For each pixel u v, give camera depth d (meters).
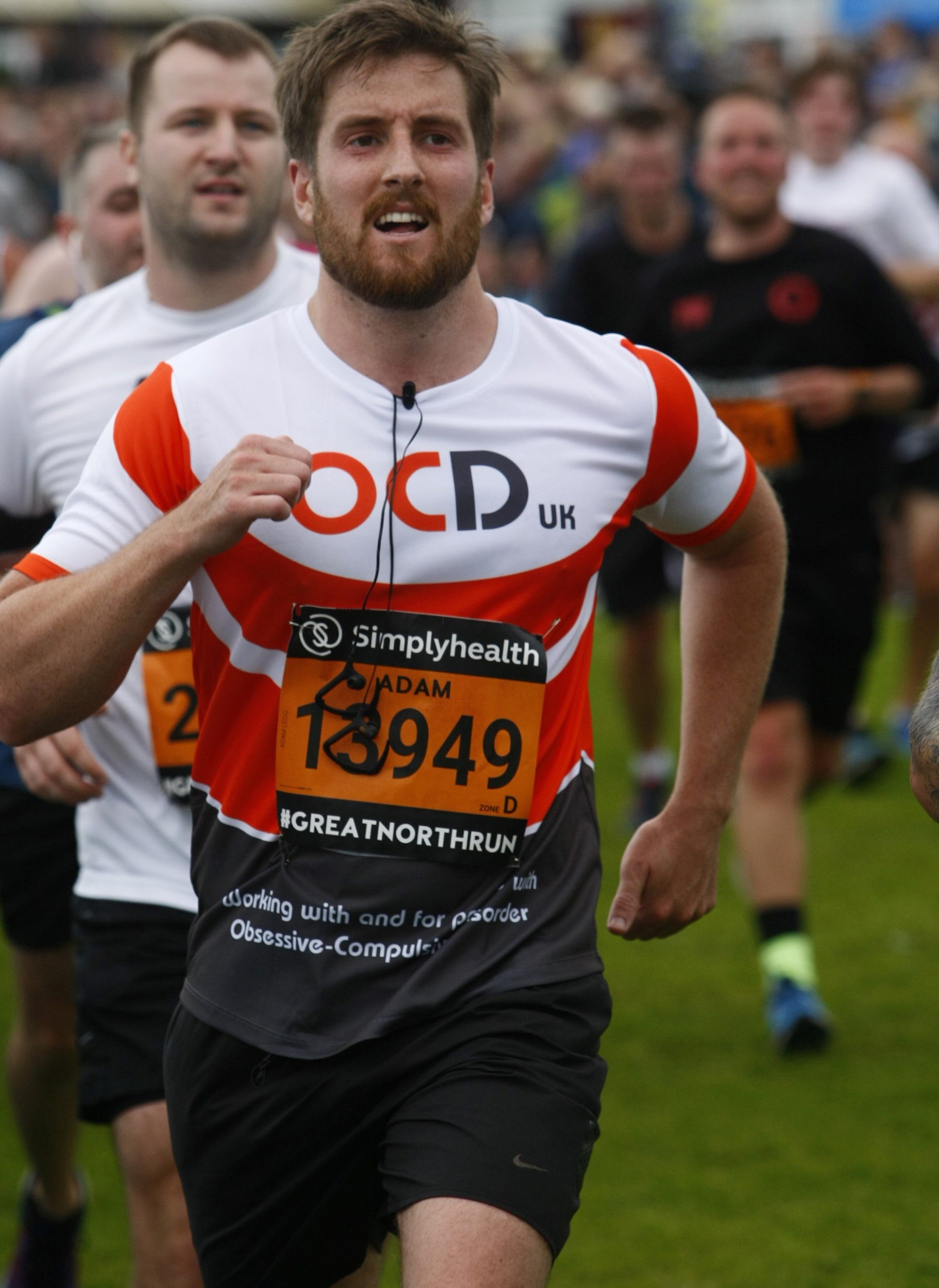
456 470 7.98
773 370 18.03
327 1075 7.85
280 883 8.01
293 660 7.95
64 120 54.16
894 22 58.09
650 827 8.91
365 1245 8.23
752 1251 12.44
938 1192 13.27
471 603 7.96
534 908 8.05
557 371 8.25
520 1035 7.77
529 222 45.84
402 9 7.97
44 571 7.82
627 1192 13.43
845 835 23.44
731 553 8.91
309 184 8.27
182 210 11.27
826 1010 17.19
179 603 10.66
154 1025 10.37
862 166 26.86
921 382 17.86
